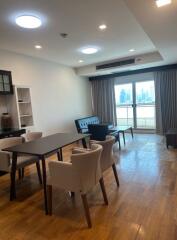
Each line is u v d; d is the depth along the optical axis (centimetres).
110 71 672
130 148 509
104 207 240
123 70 672
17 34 353
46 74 567
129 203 246
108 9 279
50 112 580
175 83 631
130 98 738
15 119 443
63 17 297
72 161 202
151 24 283
